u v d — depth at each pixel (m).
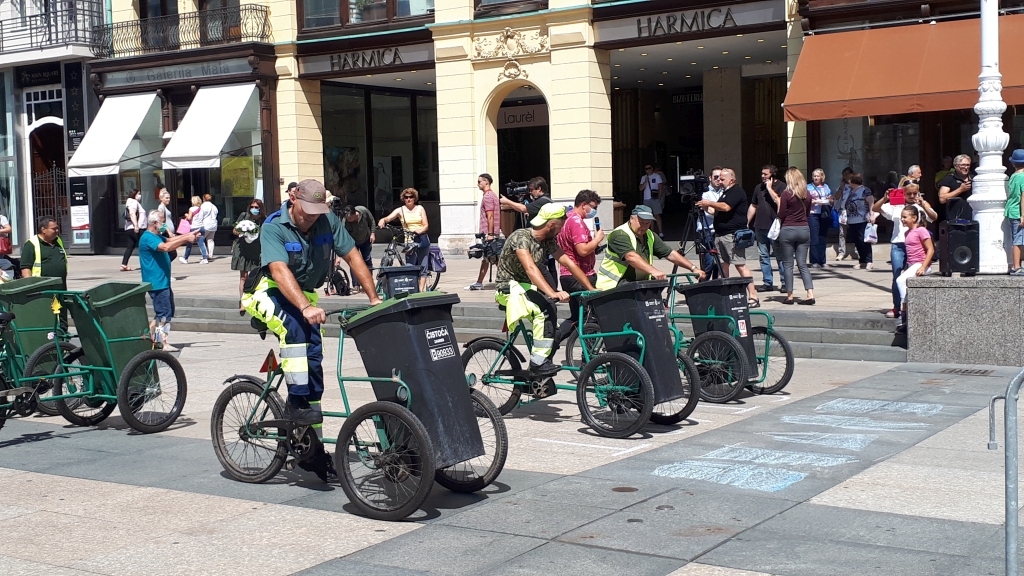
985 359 10.52
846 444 7.32
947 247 10.76
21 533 5.72
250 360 12.76
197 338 15.23
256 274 6.50
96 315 8.30
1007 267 10.86
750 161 28.80
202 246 25.22
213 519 5.91
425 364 5.89
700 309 9.16
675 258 8.91
